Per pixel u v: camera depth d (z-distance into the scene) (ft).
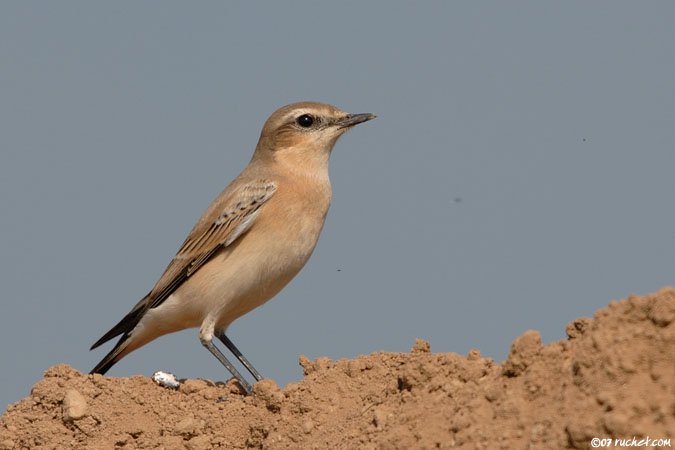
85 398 47.52
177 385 49.62
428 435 36.01
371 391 43.86
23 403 48.39
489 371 39.37
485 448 33.86
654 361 32.37
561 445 31.83
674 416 30.89
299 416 44.04
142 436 45.98
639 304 33.96
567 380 34.37
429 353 45.06
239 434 45.03
